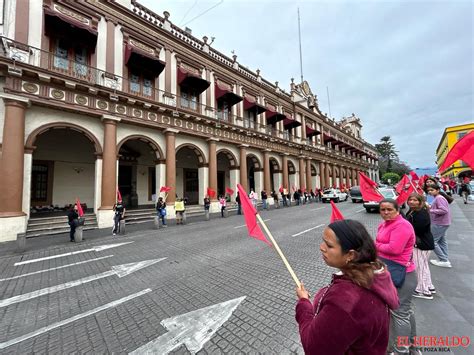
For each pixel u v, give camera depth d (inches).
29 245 331.9
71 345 117.4
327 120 1523.1
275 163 1021.2
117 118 494.0
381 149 2984.7
